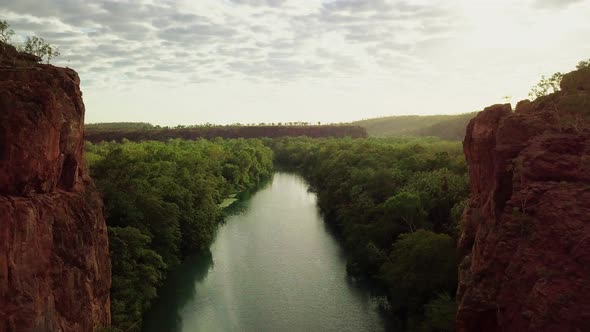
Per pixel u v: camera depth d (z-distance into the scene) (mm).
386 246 51750
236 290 47125
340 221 69562
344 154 104125
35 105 23234
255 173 127500
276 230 69750
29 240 21609
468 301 23016
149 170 67500
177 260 53156
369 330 38438
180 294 46188
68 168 28156
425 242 39250
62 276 24297
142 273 41938
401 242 42688
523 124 25453
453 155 83438
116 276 39438
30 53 29766
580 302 17500
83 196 29406
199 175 81125
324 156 127438
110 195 50188
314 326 39406
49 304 22422
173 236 52969
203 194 68312
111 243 41844
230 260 56094
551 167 22203
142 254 43969
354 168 83938
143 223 50969
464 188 55812
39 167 23328
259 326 39625
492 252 22828
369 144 118375
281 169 160625
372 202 62125
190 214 59781
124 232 43656
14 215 20719
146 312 41594
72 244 25781
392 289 41625
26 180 22453
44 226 23125
